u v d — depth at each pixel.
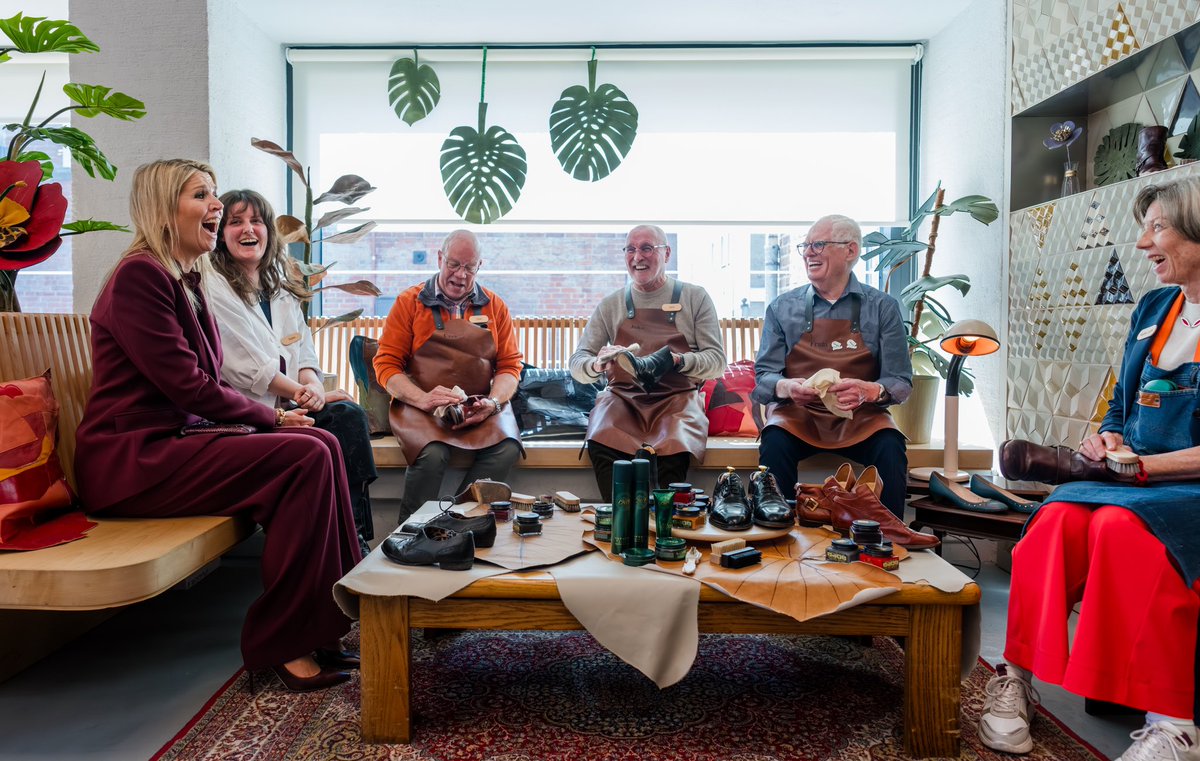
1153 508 1.64
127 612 2.68
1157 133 2.61
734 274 5.31
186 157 3.47
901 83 4.31
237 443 2.08
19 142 2.73
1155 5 2.56
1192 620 1.58
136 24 3.45
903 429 3.47
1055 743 1.78
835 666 2.22
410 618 1.75
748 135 4.32
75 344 2.45
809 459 3.30
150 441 2.09
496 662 2.25
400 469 3.27
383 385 3.16
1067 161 3.18
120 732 1.83
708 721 1.87
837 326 3.04
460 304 3.26
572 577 1.72
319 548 2.05
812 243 3.02
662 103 4.30
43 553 1.79
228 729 1.82
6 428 1.91
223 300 2.51
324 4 3.74
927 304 3.93
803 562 1.85
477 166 4.17
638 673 2.17
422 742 1.77
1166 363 1.99
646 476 1.90
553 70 4.29
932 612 1.71
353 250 4.80
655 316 3.23
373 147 4.32
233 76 3.70
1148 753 1.59
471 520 1.97
